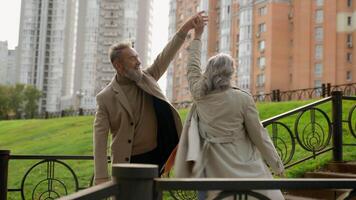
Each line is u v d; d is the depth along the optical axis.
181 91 68.38
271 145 3.61
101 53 94.19
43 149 18.38
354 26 51.69
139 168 2.18
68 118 28.70
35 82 99.56
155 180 2.24
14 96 79.94
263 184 2.39
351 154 8.67
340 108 7.18
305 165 8.10
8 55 118.69
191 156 3.49
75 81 94.62
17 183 11.52
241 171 3.47
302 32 54.22
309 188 2.47
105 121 3.81
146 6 98.62
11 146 22.42
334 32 52.09
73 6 98.62
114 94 3.83
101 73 93.69
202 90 3.62
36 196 10.10
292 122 12.62
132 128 3.81
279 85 55.03
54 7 99.25
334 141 7.20
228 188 2.33
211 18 65.81
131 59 3.78
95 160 3.74
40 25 100.31
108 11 95.12
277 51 55.16
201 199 3.52
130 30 95.50
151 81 3.88
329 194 5.95
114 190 2.16
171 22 76.50
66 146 17.47
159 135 3.92
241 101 3.58
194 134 3.62
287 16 55.94
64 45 98.25
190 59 3.94
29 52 100.00
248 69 57.75
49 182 6.66
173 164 3.82
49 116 50.38
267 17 55.94
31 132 26.03
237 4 60.94
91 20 94.62
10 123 34.88
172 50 4.09
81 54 94.50
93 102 89.25
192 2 70.56
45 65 99.31
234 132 3.57
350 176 6.33
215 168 3.52
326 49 52.72
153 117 3.89
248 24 58.16
